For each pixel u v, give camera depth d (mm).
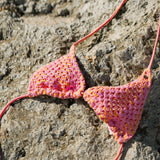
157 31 1272
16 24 1391
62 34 1353
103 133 1256
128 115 1231
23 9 1443
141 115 1275
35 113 1273
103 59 1289
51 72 1257
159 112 1294
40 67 1318
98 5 1389
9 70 1334
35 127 1263
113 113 1224
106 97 1228
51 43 1339
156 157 1252
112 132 1236
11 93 1304
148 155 1244
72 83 1253
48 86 1253
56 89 1253
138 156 1231
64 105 1275
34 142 1254
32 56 1339
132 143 1247
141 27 1295
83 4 1423
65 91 1253
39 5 1439
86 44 1326
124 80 1277
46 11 1438
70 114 1271
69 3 1442
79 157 1238
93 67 1285
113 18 1341
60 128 1262
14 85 1313
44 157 1241
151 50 1283
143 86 1241
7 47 1356
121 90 1231
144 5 1323
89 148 1242
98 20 1358
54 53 1327
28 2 1449
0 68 1335
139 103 1235
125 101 1229
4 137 1262
